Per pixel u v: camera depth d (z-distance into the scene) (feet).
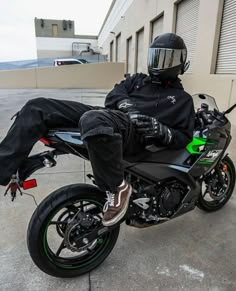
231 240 6.31
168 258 5.68
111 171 4.17
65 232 4.81
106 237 5.44
